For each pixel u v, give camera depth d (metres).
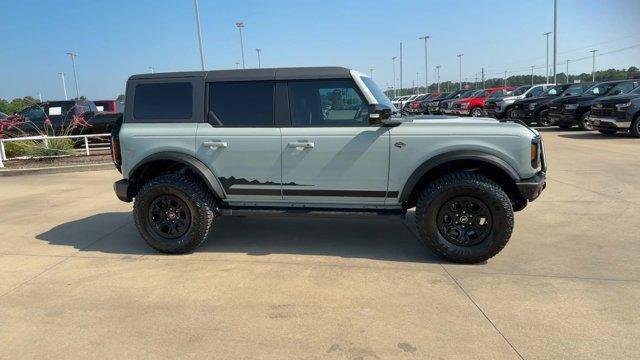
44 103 16.47
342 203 4.84
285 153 4.77
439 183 4.50
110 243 5.53
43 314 3.68
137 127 5.05
